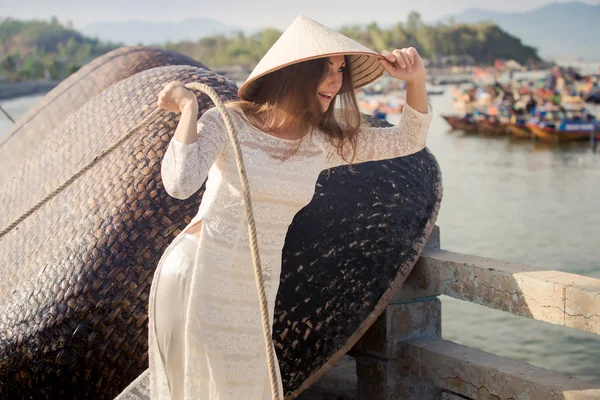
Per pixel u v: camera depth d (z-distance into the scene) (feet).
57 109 19.62
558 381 10.54
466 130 162.71
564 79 293.02
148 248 10.82
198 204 11.13
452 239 60.23
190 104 7.48
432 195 13.00
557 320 10.43
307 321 11.27
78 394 10.65
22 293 11.07
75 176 9.23
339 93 8.84
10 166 18.83
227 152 7.88
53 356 10.62
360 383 13.50
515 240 59.36
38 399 10.83
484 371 11.38
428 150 13.87
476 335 33.12
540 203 76.79
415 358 12.63
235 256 8.06
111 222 11.03
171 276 8.09
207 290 7.94
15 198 13.87
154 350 8.23
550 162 114.32
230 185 7.95
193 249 8.10
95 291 10.63
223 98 12.67
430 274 12.53
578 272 49.75
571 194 82.38
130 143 11.95
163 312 8.11
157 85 13.41
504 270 11.26
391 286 12.02
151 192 11.19
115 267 10.70
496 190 86.33
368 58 9.09
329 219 11.50
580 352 30.96
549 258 53.57
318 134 8.65
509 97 254.06
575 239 59.16
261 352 8.37
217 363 8.02
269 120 8.19
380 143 9.10
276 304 11.03
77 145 13.47
